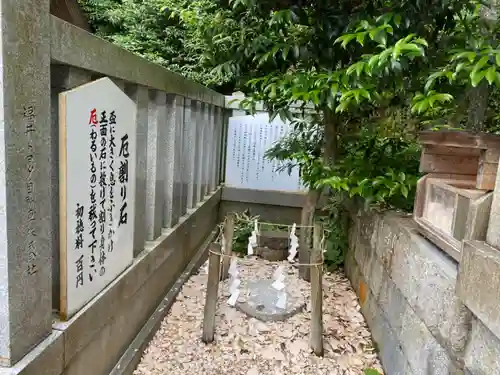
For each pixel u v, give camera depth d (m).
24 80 1.10
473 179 1.83
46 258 1.29
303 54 2.41
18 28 1.05
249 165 4.46
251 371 2.11
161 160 2.45
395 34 1.96
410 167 2.55
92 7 6.59
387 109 2.77
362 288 2.84
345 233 3.53
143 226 2.23
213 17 2.96
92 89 1.50
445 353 1.42
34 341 1.24
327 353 2.31
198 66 5.73
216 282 2.32
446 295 1.43
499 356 1.08
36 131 1.18
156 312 2.51
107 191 1.71
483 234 1.31
